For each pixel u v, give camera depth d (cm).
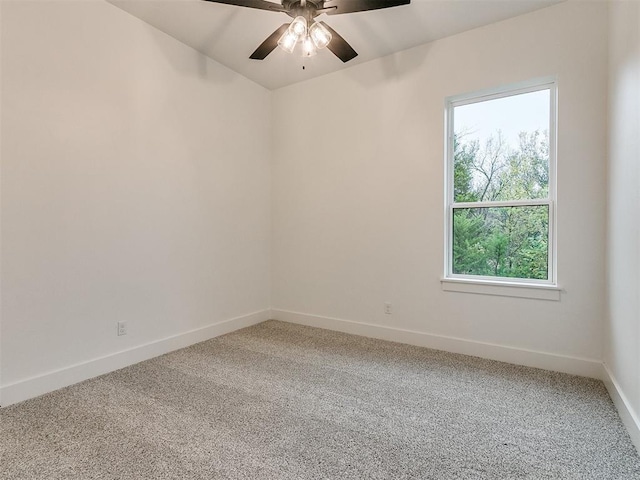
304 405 210
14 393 212
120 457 161
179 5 262
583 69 248
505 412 202
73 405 209
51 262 230
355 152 354
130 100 274
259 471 152
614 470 153
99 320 256
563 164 255
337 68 358
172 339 307
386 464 157
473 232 306
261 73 372
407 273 327
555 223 265
